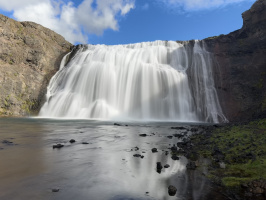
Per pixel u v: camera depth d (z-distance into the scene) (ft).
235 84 129.08
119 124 85.30
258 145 32.94
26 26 164.14
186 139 47.21
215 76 139.64
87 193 17.08
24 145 37.50
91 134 55.31
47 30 177.68
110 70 142.61
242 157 28.66
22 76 139.33
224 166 25.55
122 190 18.07
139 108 131.03
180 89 135.74
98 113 126.00
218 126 73.10
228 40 153.07
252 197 17.15
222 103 129.18
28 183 18.69
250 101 119.75
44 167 24.02
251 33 146.00
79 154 31.60
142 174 22.84
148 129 69.87
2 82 126.72
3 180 19.22
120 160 28.73
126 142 44.04
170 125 86.74
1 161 25.86
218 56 145.59
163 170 24.43
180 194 17.49
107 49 171.53
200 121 127.24
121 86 139.23
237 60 137.80
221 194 17.66
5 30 143.33
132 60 147.54
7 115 123.03
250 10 149.48
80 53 172.04
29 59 149.79
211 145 38.01
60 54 178.60
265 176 21.31
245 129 50.60
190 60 153.89
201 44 162.09
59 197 15.93
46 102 141.08
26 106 134.00
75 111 130.82
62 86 148.97
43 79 151.94
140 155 31.71
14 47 143.74
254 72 126.00
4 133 53.47
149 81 135.33
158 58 157.89
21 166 24.02
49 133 55.47
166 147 38.75
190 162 26.53
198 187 19.17
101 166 25.46
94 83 139.13
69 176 21.21
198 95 136.56
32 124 81.10
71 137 49.24
